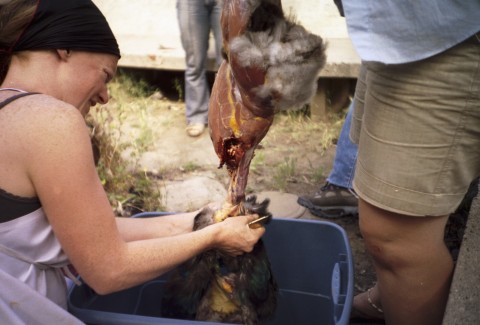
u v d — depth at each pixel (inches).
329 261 90.6
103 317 68.9
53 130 55.8
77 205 57.0
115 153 132.9
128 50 174.6
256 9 56.1
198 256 75.9
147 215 90.9
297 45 55.4
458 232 103.9
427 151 63.0
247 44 55.7
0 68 60.8
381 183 66.1
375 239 70.6
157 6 202.7
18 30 58.5
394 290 73.6
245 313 75.2
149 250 63.1
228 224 70.0
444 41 57.2
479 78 58.6
